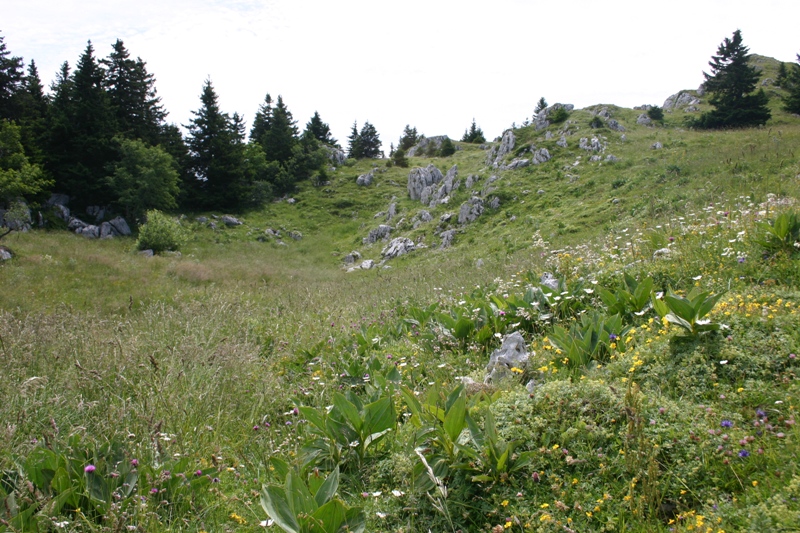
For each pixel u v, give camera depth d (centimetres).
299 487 279
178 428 427
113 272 2047
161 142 4706
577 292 632
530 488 295
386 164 6125
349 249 3672
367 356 637
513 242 2134
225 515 326
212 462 379
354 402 413
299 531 259
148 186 3731
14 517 275
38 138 3853
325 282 2267
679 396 361
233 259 3169
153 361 509
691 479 276
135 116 4666
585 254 898
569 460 296
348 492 337
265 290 1650
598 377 406
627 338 462
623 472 287
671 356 398
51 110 3997
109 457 347
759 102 4156
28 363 584
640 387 377
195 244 3556
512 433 334
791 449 274
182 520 312
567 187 2912
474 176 3784
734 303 458
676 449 294
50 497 294
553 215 2428
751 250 603
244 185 4862
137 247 3011
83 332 724
